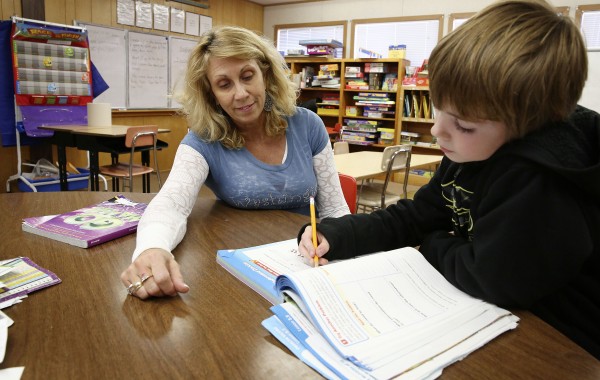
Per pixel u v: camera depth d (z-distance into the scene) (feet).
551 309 2.21
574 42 1.85
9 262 2.69
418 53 20.54
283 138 4.72
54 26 13.76
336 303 2.02
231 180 4.43
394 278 2.32
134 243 3.19
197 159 4.25
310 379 1.65
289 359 1.78
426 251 2.64
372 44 21.58
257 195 4.44
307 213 4.83
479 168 2.40
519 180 2.03
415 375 1.61
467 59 1.86
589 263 2.17
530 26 1.85
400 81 18.93
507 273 2.02
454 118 2.05
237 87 4.08
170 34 19.76
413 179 19.42
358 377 1.59
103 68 17.35
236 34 4.10
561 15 1.93
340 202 4.98
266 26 24.48
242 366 1.73
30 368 1.68
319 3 22.56
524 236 1.97
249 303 2.30
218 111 4.49
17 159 14.93
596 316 2.13
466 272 2.22
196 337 1.94
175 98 4.56
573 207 1.94
